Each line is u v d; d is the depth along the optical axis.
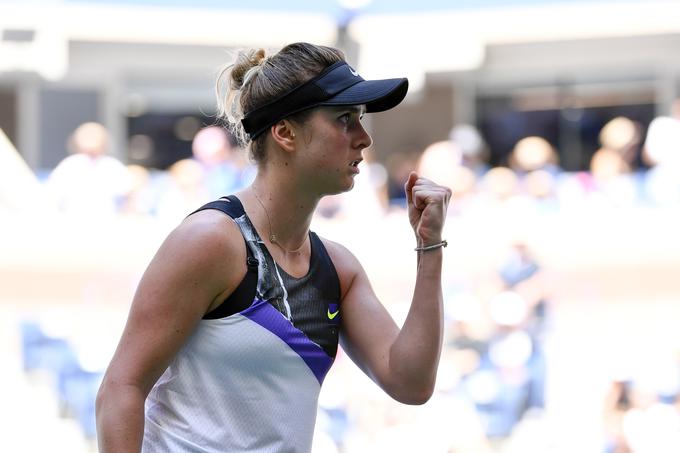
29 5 29.28
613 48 31.84
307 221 8.35
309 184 8.20
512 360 21.45
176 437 8.02
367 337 8.70
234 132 8.82
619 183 26.39
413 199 8.58
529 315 21.64
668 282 21.38
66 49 31.22
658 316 21.31
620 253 21.66
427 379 8.41
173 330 7.80
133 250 21.97
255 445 8.03
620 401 21.11
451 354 21.64
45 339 21.38
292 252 8.37
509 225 22.23
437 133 33.94
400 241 22.44
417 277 8.49
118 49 31.69
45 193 25.45
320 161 8.12
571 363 21.44
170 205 25.80
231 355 7.93
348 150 8.19
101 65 31.86
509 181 26.03
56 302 21.55
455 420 21.31
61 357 21.33
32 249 21.62
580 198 26.08
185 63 31.86
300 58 8.16
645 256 21.47
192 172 26.58
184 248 7.80
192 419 8.02
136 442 7.73
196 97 33.69
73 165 25.89
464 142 29.12
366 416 21.34
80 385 21.27
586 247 21.81
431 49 30.00
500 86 33.97
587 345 21.50
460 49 30.38
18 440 20.97
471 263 22.08
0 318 21.31
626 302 21.48
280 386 8.05
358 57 29.14
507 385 21.38
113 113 32.81
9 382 21.14
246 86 8.30
